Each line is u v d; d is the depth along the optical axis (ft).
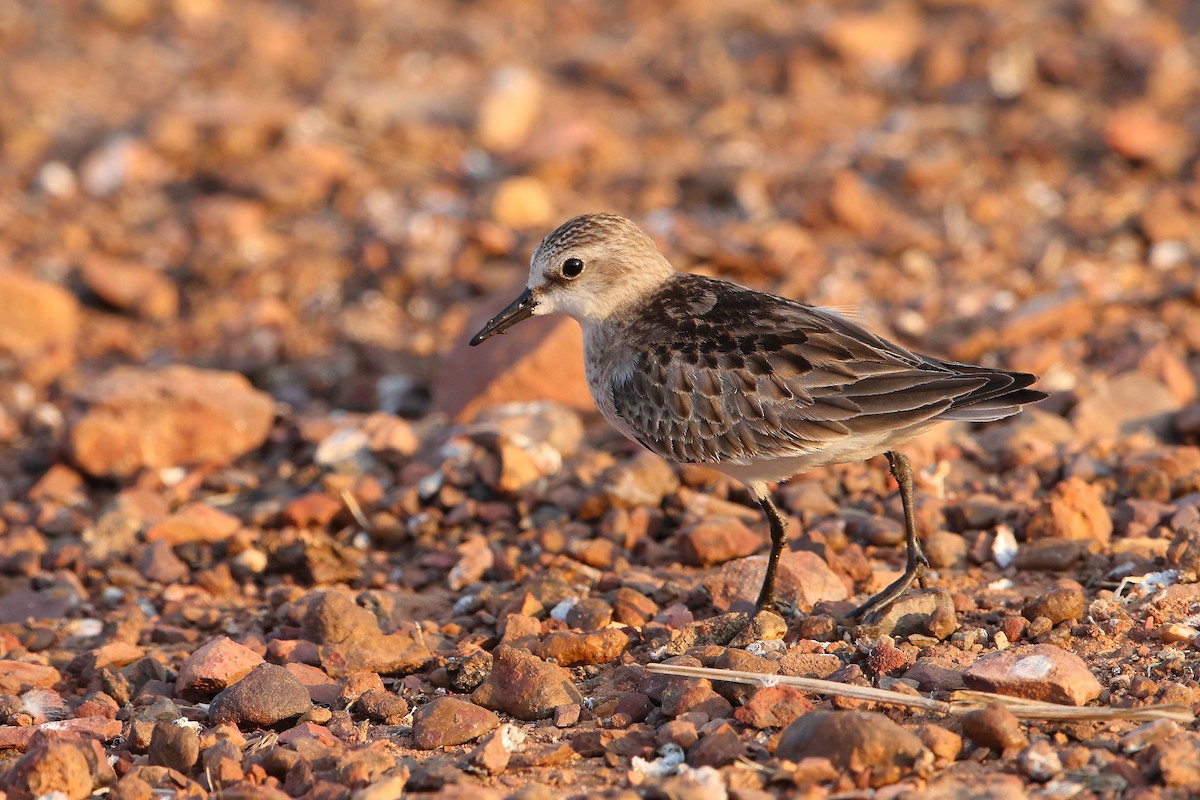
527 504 40.50
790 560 33.81
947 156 66.18
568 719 27.94
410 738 28.12
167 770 26.30
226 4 92.53
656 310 33.81
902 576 32.48
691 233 57.82
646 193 64.90
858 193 61.87
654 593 34.19
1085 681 26.50
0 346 54.85
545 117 74.69
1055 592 30.50
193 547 39.73
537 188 63.87
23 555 38.86
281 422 48.32
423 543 39.91
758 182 65.00
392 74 80.43
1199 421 41.93
